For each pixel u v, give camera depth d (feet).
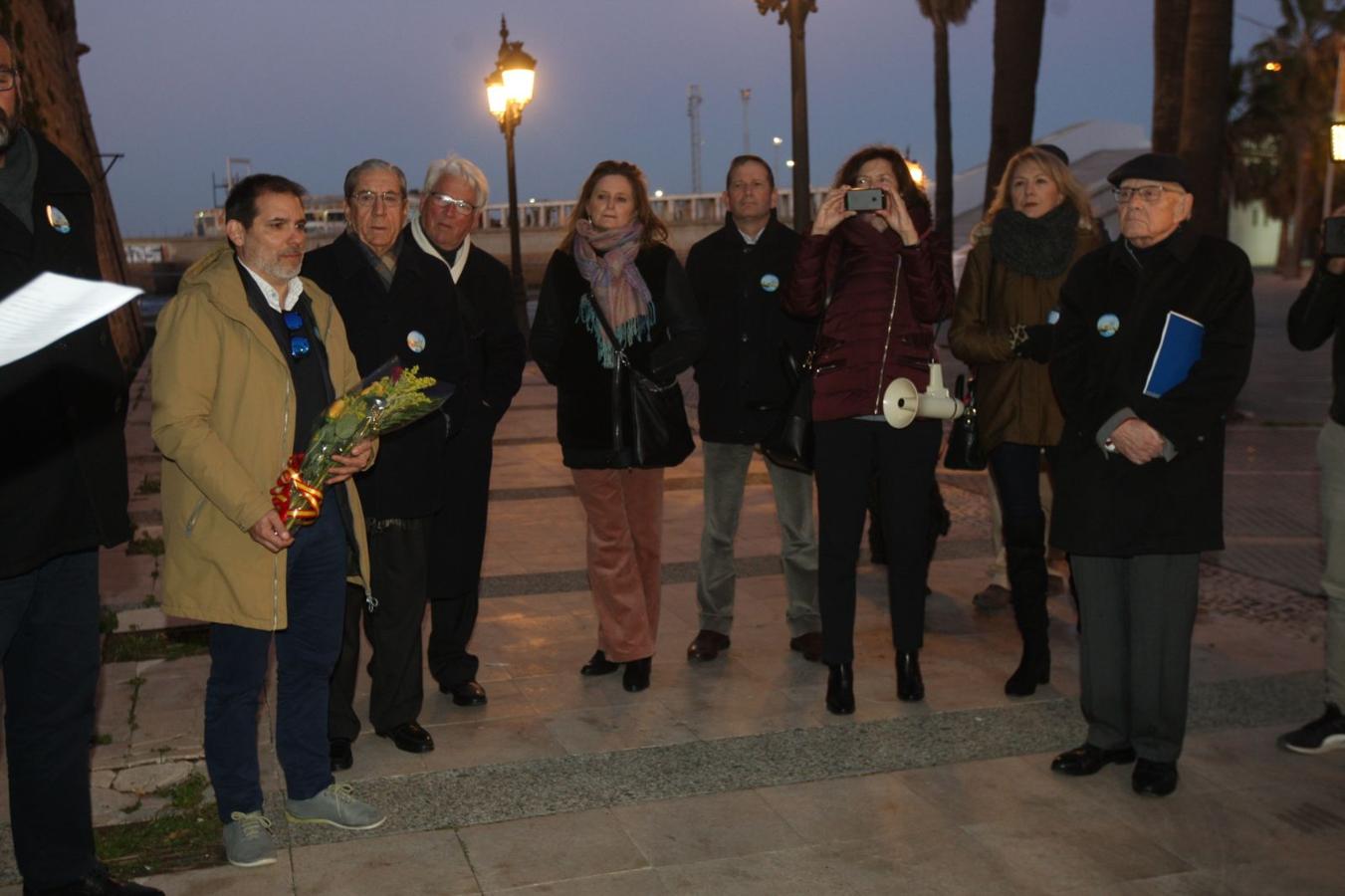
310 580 11.39
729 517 17.10
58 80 50.72
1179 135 47.57
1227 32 42.14
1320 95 172.14
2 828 11.73
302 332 11.19
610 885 10.73
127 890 10.41
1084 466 12.78
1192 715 14.87
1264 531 25.84
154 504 27.91
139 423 41.55
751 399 16.46
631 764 13.43
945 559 23.30
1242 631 18.24
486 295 15.07
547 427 42.04
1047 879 10.80
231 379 10.75
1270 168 198.80
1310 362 65.05
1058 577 20.76
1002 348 14.98
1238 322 12.30
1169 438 12.07
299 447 11.10
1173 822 11.92
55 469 9.45
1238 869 10.87
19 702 9.99
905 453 14.71
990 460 16.06
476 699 15.28
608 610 15.69
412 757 13.61
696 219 150.20
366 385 10.86
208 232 175.52
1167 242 12.48
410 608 13.64
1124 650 13.14
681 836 11.69
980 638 18.07
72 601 10.00
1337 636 13.62
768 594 20.62
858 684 16.01
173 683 16.03
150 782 13.00
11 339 3.88
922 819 12.04
